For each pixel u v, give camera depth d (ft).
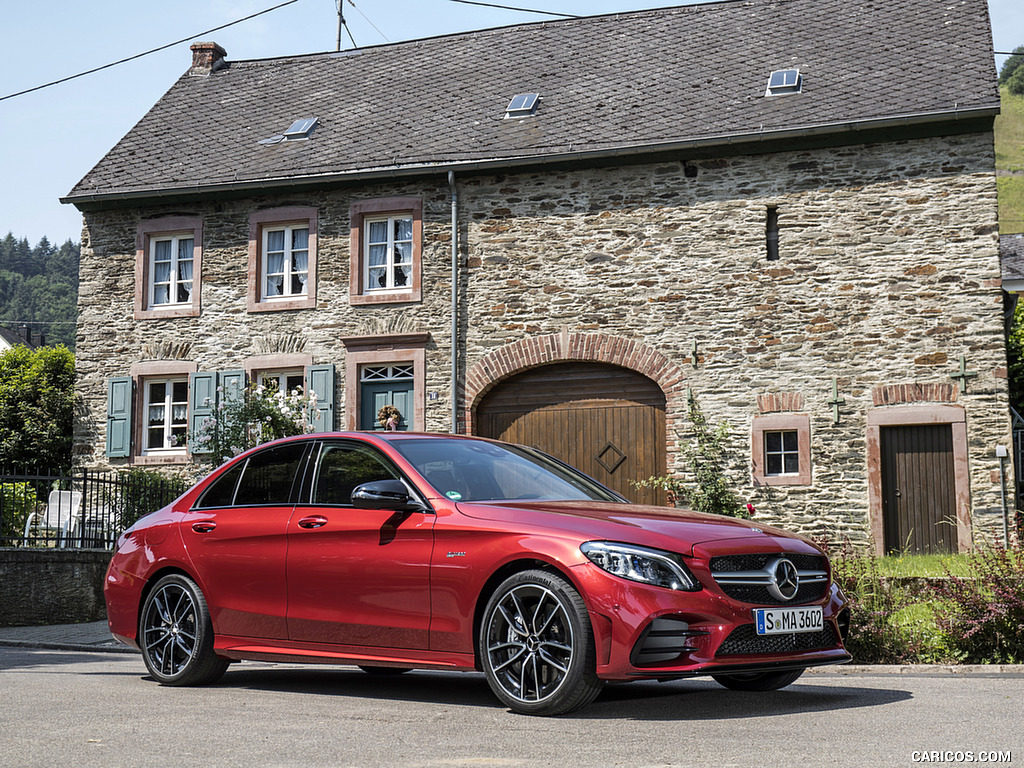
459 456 20.88
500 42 68.08
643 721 16.48
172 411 62.18
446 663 18.37
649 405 54.95
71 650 33.96
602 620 16.53
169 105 70.08
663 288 54.60
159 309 62.08
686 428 53.47
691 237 54.49
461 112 61.52
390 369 58.80
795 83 55.62
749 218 53.78
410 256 59.11
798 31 60.64
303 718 17.11
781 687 20.59
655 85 59.36
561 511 18.28
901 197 51.88
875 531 50.39
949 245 51.01
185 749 14.44
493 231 57.21
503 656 17.76
